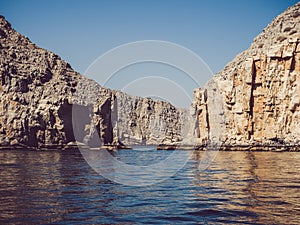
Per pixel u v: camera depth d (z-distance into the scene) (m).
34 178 31.34
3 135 96.62
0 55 113.50
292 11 105.62
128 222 16.38
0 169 40.38
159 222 16.45
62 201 20.66
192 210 18.84
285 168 41.31
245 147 89.44
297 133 87.38
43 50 132.62
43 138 101.44
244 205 19.75
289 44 89.56
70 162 53.81
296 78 89.06
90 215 17.47
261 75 92.25
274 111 90.69
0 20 136.50
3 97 100.12
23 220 16.20
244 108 92.88
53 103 103.75
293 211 18.12
